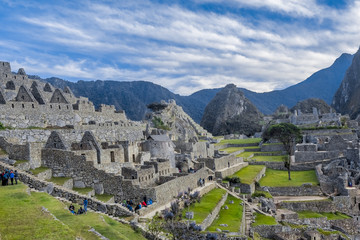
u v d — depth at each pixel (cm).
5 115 5694
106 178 5091
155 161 7144
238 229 4966
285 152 13450
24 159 4803
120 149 6372
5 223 2588
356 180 9094
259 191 8744
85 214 3600
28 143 4825
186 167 8362
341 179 8625
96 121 8231
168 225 3959
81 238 2573
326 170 9706
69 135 6438
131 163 6328
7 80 7462
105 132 7600
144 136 9588
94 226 3216
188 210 5356
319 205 8194
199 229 3994
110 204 4269
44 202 3512
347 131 13462
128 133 8625
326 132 13688
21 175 4091
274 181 9644
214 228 4866
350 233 7631
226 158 10200
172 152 8506
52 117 6719
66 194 4194
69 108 7206
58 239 2381
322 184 8994
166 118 17162
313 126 15050
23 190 3550
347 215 8062
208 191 7325
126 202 4919
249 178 9075
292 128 12138
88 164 5097
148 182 6019
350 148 10262
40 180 4128
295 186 8994
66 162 5041
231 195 7575
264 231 6303
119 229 3534
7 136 5328
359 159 9756
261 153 13662
